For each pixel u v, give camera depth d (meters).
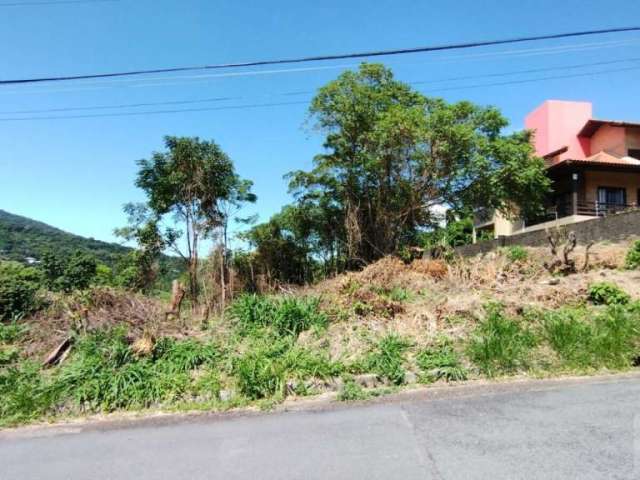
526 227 21.80
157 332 6.59
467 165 12.98
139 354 5.59
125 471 3.27
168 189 11.24
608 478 2.81
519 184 13.09
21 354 6.29
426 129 12.38
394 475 2.96
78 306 7.37
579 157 22.52
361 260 14.72
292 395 4.86
